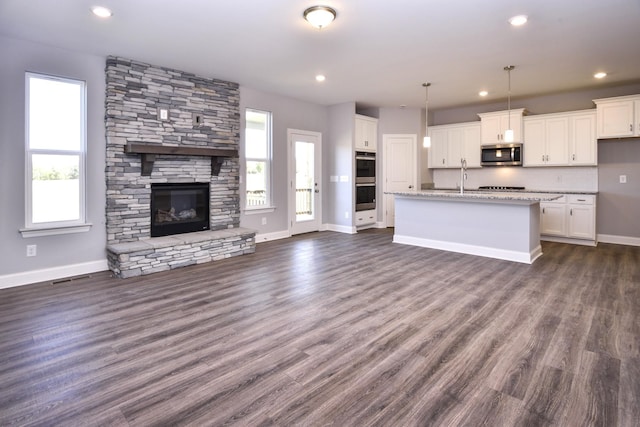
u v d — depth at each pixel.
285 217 6.66
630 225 5.81
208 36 3.71
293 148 6.73
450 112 7.70
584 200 5.80
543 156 6.28
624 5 3.06
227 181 5.54
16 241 3.81
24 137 3.83
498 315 2.99
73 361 2.29
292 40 3.82
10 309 3.14
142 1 2.97
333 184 7.39
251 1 2.97
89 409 1.82
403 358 2.32
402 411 1.80
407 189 7.69
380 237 6.62
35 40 3.79
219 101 5.37
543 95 6.38
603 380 2.05
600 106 5.67
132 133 4.46
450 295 3.47
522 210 4.73
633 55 4.29
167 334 2.66
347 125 7.06
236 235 5.13
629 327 2.74
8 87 3.72
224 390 1.98
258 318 2.95
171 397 1.92
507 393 1.94
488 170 7.23
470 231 5.23
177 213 5.03
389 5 3.04
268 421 1.73
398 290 3.63
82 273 4.22
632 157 5.73
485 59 4.44
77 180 4.20
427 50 4.11
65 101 4.11
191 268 4.48
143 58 4.37
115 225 4.39
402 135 7.61
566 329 2.71
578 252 5.29
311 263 4.72
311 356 2.35
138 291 3.61
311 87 5.83
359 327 2.78
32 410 1.81
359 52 4.20
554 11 3.16
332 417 1.76
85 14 3.20
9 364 2.25
